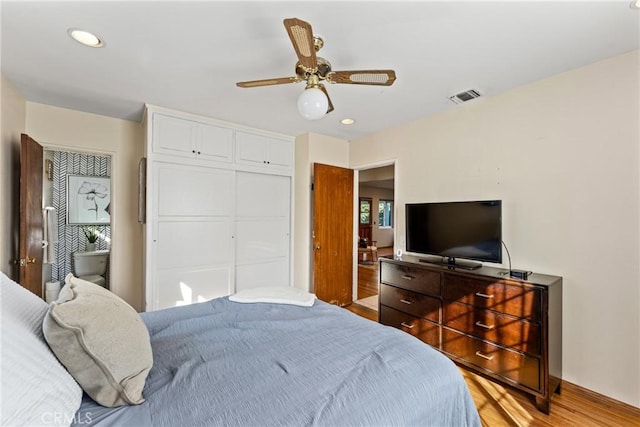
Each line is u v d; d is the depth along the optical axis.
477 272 2.33
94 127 3.20
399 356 1.27
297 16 1.64
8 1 1.51
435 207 2.84
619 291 1.99
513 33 1.77
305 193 4.00
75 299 1.00
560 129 2.26
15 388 0.73
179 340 1.41
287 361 1.22
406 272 2.81
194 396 0.99
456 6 1.55
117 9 1.59
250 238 3.79
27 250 2.51
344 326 1.60
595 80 2.09
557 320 2.09
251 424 0.87
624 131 1.97
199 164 3.29
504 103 2.59
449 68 2.20
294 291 2.18
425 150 3.27
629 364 1.95
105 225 4.53
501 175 2.61
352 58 2.07
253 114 3.25
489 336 2.20
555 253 2.28
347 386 1.05
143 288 3.29
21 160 2.42
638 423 1.80
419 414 1.02
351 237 4.28
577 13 1.58
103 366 0.93
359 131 3.86
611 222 2.02
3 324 0.85
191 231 3.25
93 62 2.15
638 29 1.71
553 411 1.92
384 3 1.53
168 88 2.59
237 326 1.59
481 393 2.12
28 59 2.11
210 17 1.65
